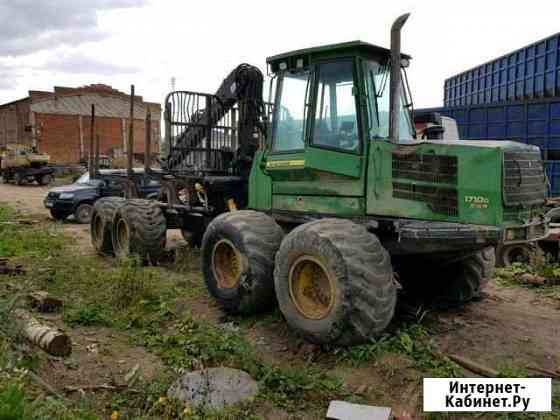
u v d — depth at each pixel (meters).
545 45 11.38
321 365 4.93
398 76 5.21
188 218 9.23
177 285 7.41
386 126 5.71
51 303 6.19
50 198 14.72
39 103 39.94
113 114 42.19
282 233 6.10
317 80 5.89
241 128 8.03
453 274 6.47
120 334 5.60
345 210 5.72
